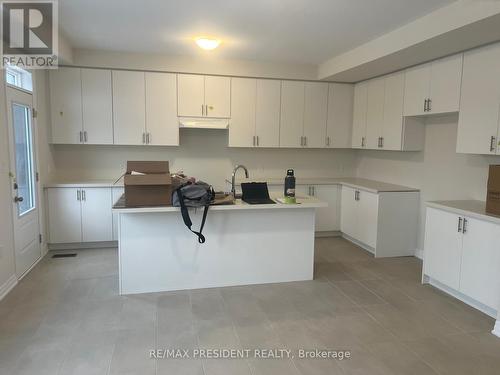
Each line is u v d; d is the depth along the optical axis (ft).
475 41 10.66
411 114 14.25
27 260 13.12
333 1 9.82
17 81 12.87
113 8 10.50
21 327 9.29
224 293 11.55
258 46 14.49
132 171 10.77
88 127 16.06
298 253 12.64
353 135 18.74
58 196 15.30
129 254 11.27
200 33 12.87
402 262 14.87
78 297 11.09
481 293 10.28
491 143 10.63
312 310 10.52
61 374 7.48
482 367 7.98
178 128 16.96
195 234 11.64
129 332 9.14
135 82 16.31
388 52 12.53
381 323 9.83
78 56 15.42
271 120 17.93
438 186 14.43
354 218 16.99
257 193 12.35
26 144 13.41
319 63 17.54
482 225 10.22
